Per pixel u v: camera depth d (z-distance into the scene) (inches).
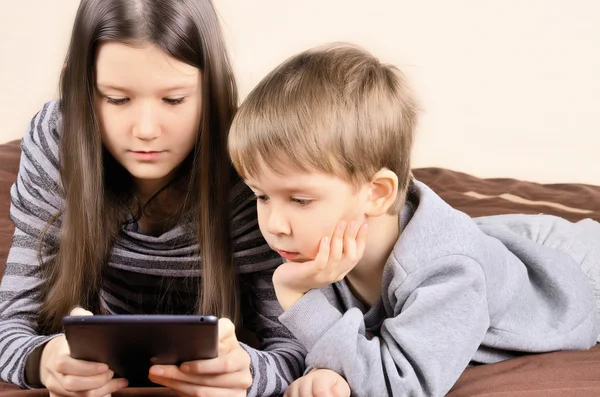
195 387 41.5
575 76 132.1
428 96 132.4
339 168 44.5
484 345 52.0
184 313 56.9
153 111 45.6
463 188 95.5
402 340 45.4
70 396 41.8
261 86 47.3
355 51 50.1
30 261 52.7
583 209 88.4
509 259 54.5
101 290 54.9
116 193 52.5
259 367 46.7
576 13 131.4
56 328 51.4
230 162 50.1
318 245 45.9
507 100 132.5
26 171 53.4
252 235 53.0
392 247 50.2
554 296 56.9
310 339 46.4
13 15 126.4
